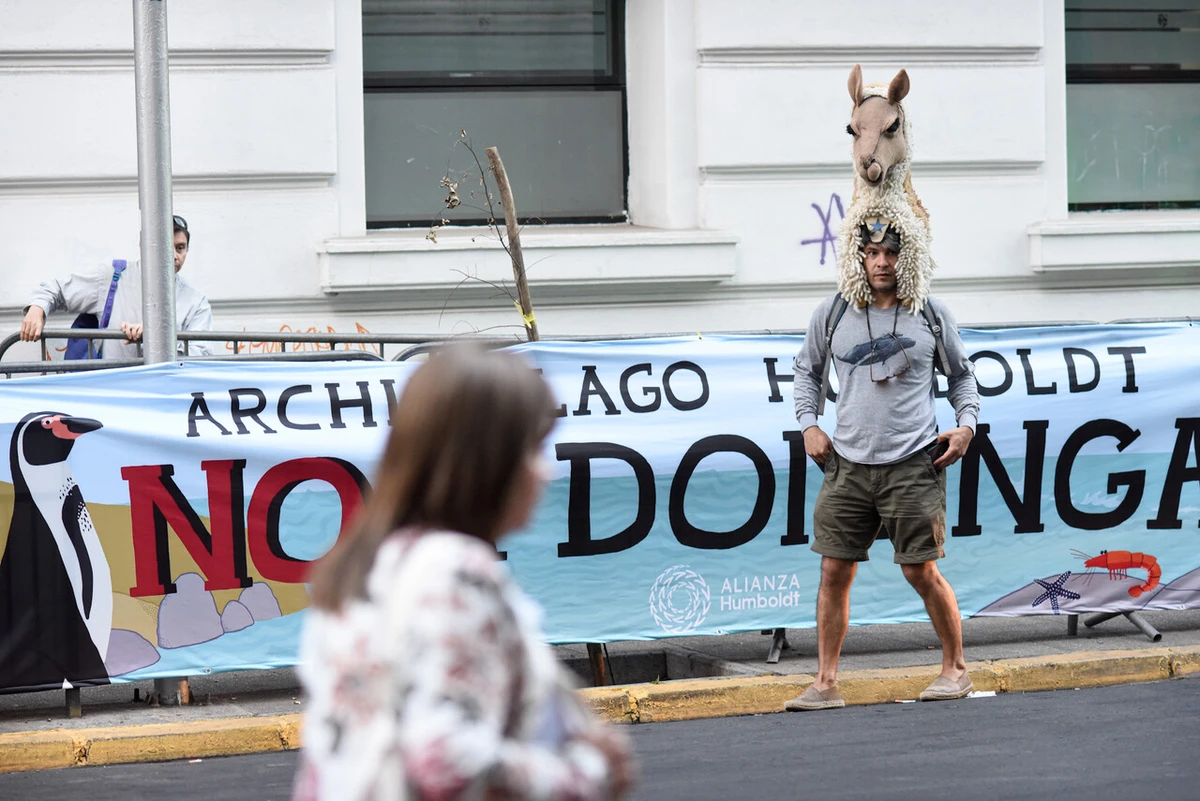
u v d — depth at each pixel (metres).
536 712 5.37
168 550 17.41
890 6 28.00
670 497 18.98
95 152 25.03
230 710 17.58
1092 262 28.88
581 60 28.50
